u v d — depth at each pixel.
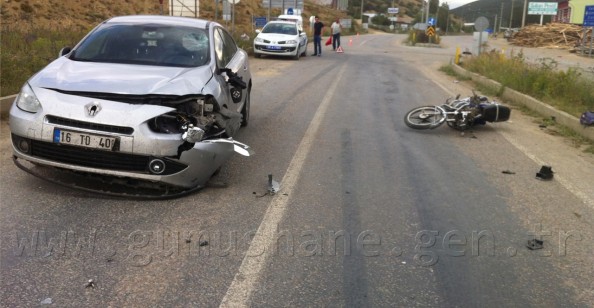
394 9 125.62
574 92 11.93
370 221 5.00
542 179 6.57
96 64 5.86
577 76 12.71
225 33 7.96
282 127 8.88
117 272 3.84
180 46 6.45
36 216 4.68
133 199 5.15
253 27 37.97
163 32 6.67
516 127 9.88
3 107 7.96
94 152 4.88
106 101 4.96
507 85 14.02
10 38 13.09
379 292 3.75
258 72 17.11
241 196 5.45
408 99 12.65
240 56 8.30
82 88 5.10
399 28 109.88
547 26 43.69
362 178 6.29
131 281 3.73
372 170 6.64
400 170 6.70
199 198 5.32
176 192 5.27
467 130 9.33
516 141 8.68
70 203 4.99
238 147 5.62
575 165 7.38
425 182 6.26
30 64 10.22
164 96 5.09
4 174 5.63
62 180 5.48
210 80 5.79
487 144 8.38
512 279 4.04
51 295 3.50
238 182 5.88
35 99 5.06
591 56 30.88
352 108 11.02
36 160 5.04
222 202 5.25
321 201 5.45
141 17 7.10
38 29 16.81
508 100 13.33
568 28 41.50
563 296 3.82
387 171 6.63
